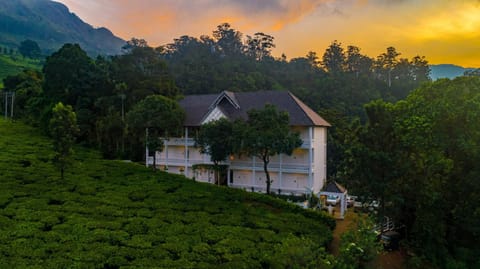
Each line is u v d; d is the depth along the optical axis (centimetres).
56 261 1803
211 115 4350
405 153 2675
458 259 2462
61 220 2431
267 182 3759
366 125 2895
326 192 3459
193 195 3184
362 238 1894
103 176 3706
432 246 2502
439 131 2523
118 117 5547
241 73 9662
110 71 6662
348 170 2870
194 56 12912
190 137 4731
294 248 1733
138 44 12012
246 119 4262
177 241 2161
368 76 11069
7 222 2261
